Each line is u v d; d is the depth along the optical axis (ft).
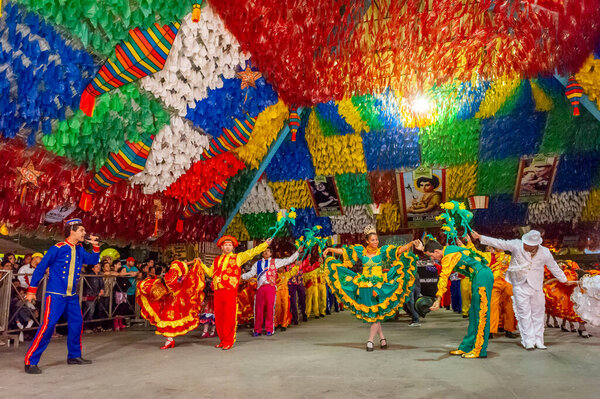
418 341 25.03
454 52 28.40
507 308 26.48
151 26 20.89
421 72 30.45
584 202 53.47
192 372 16.39
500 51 28.32
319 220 61.21
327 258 23.00
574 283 24.22
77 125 23.66
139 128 26.94
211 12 21.93
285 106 34.50
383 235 65.51
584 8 24.32
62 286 17.89
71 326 18.47
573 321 26.81
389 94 38.81
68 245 18.48
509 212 57.36
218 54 24.56
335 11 24.84
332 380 14.64
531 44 27.14
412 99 38.58
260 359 19.25
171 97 25.23
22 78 19.21
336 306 56.29
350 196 54.90
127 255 50.93
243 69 27.63
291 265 34.63
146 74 22.34
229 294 23.25
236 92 29.50
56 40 19.15
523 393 12.47
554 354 19.40
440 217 21.26
